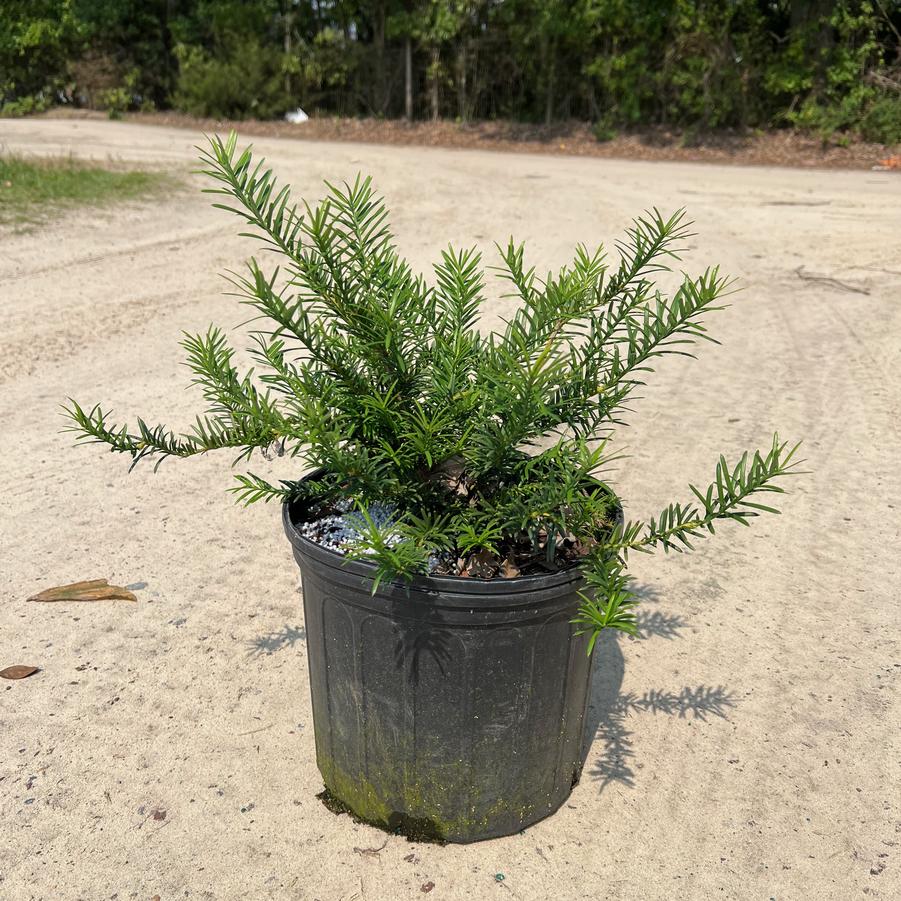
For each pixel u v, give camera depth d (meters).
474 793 2.17
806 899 2.13
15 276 7.86
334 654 2.11
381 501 1.97
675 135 21.06
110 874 2.16
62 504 4.05
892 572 3.64
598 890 2.14
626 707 2.84
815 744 2.67
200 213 10.98
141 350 6.17
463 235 10.02
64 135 20.22
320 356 1.90
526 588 1.83
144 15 28.19
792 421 5.19
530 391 1.72
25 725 2.66
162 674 2.91
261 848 2.25
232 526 3.90
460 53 23.73
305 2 25.86
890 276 8.55
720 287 1.88
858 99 19.17
